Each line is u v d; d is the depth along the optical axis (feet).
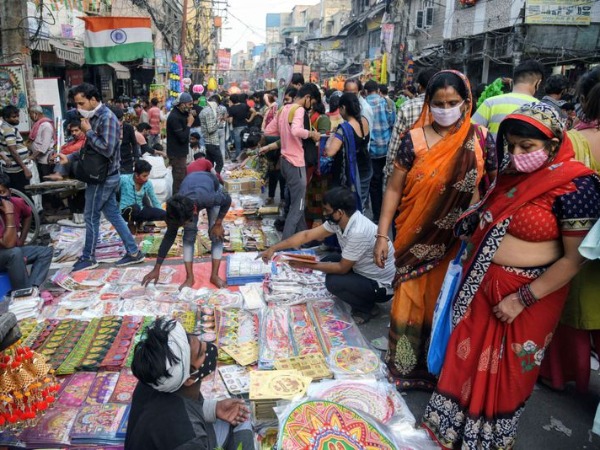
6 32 24.20
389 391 9.61
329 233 13.78
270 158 24.07
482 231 8.07
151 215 21.01
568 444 8.98
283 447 7.45
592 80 9.51
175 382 6.28
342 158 17.21
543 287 7.37
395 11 75.20
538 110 7.07
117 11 63.41
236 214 23.30
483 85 19.35
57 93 29.25
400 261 10.02
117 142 16.35
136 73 72.02
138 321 12.71
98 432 8.70
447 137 9.18
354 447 7.64
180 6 111.96
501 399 8.00
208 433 7.96
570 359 10.00
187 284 14.80
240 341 11.80
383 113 20.74
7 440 8.59
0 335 7.72
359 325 13.35
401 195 9.99
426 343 10.27
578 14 50.39
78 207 22.02
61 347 11.48
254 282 15.25
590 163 9.24
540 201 7.34
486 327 8.02
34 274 15.02
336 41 146.10
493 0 59.57
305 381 9.43
